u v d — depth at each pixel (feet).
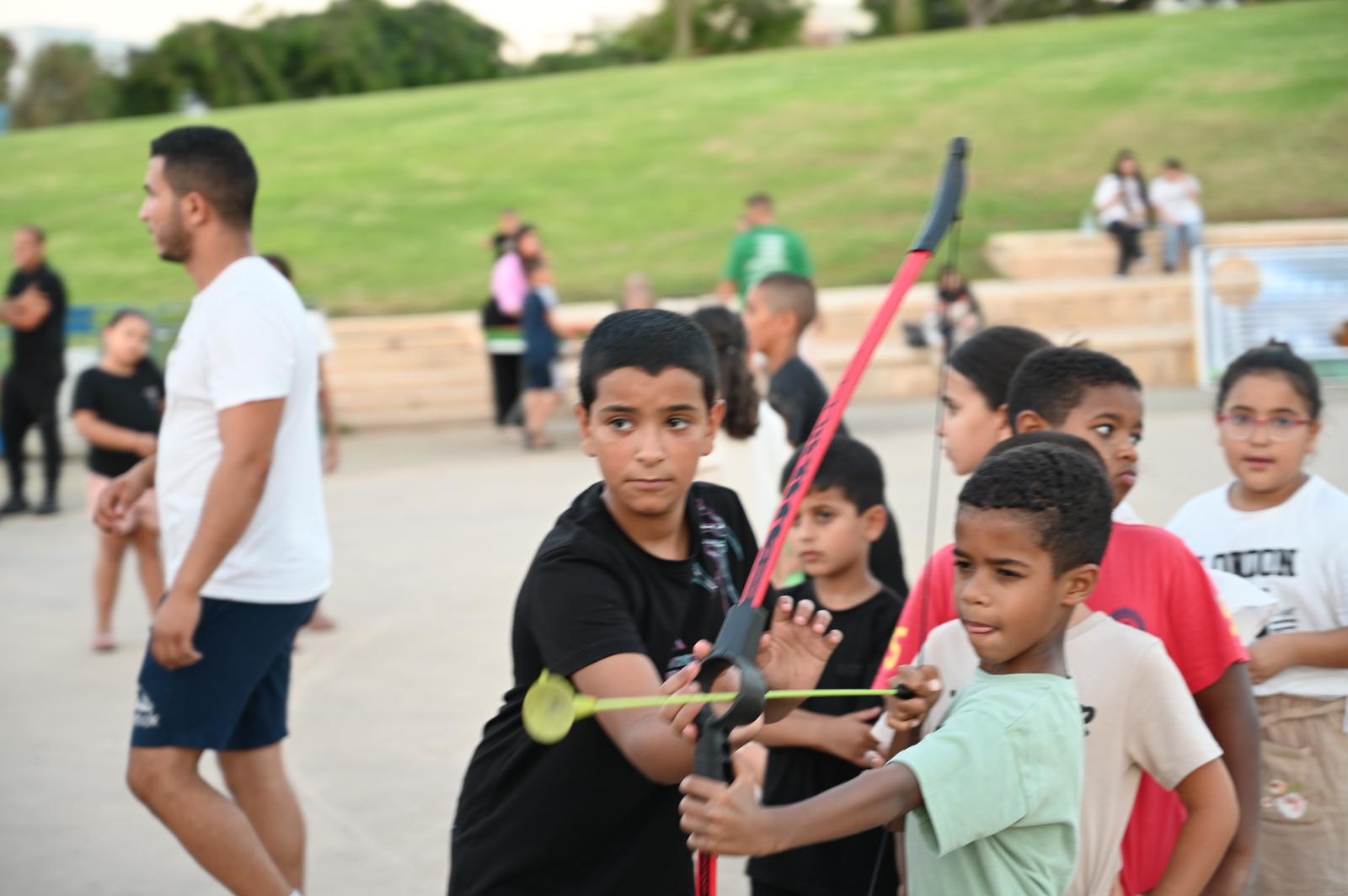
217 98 161.38
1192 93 79.66
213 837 10.90
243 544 11.23
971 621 6.91
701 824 5.64
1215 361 49.60
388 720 18.25
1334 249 50.06
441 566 26.81
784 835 5.81
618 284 60.70
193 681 11.02
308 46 164.55
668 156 79.61
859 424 43.01
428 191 76.54
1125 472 8.84
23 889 13.47
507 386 43.80
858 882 9.87
